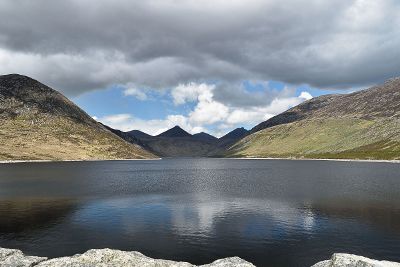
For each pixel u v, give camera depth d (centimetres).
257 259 3462
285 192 8288
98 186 10131
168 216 5444
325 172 15000
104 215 5559
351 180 11162
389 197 7294
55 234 4403
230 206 6325
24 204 6688
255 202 6769
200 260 3462
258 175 14312
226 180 12112
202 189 9194
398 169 16150
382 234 4322
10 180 11956
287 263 3353
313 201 6831
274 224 4853
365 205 6328
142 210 5988
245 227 4684
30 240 4150
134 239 4156
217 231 4491
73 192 8619
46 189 9288
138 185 10488
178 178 13388
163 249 3778
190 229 4600
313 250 3716
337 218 5219
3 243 4031
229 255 3578
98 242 4047
